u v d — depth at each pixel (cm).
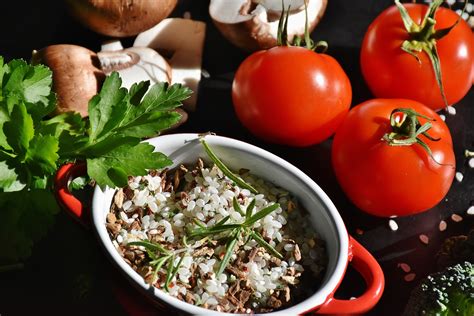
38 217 51
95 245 52
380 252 54
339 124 56
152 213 50
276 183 51
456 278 50
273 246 49
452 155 53
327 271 48
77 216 47
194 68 60
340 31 64
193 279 47
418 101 58
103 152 48
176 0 60
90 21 58
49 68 55
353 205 56
